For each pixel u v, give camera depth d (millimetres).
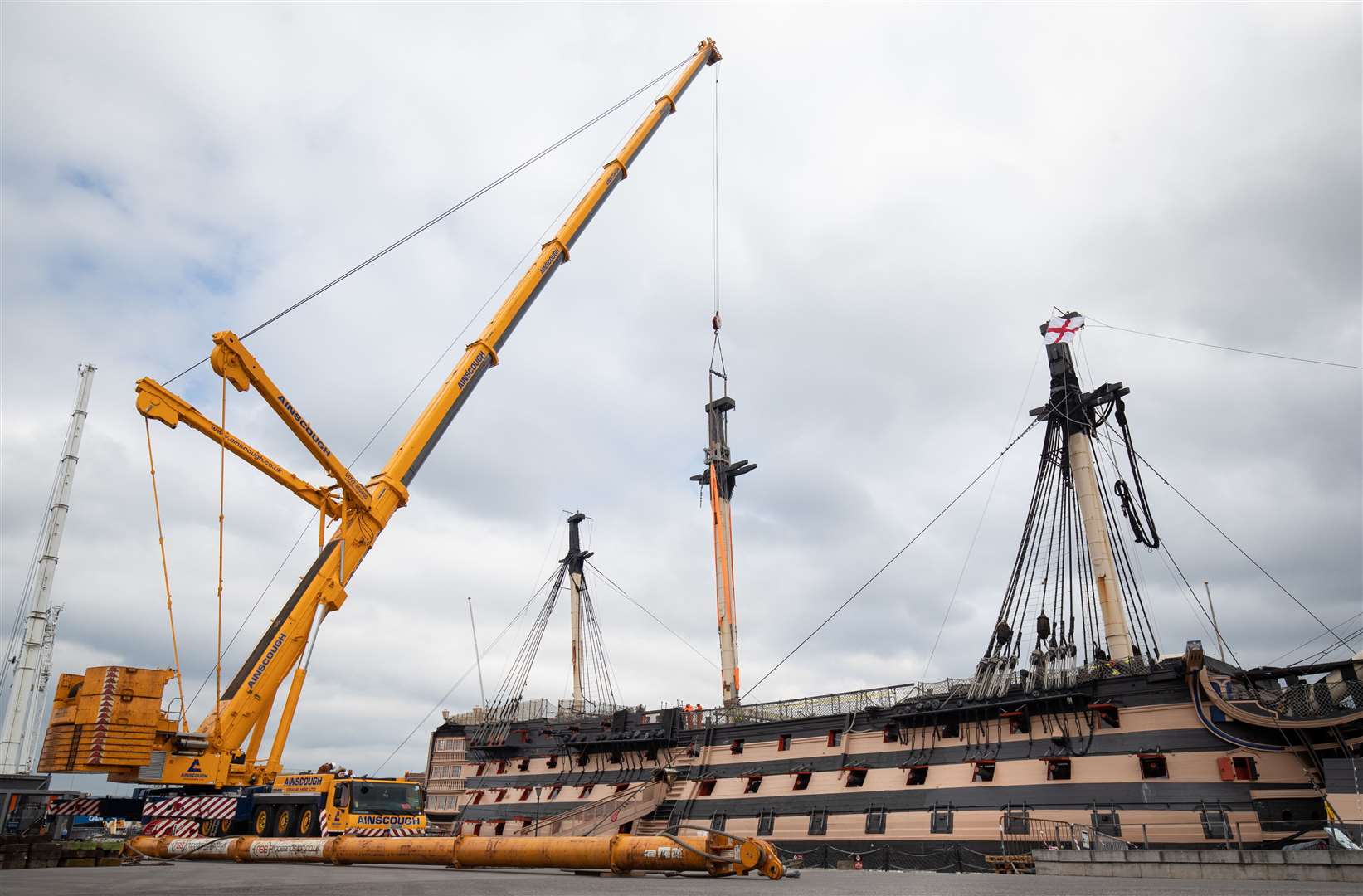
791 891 15250
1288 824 33875
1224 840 34625
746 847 20047
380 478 44969
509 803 69188
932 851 42656
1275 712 35156
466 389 50188
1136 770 38531
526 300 54938
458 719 111938
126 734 33250
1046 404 52344
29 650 52281
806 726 53406
